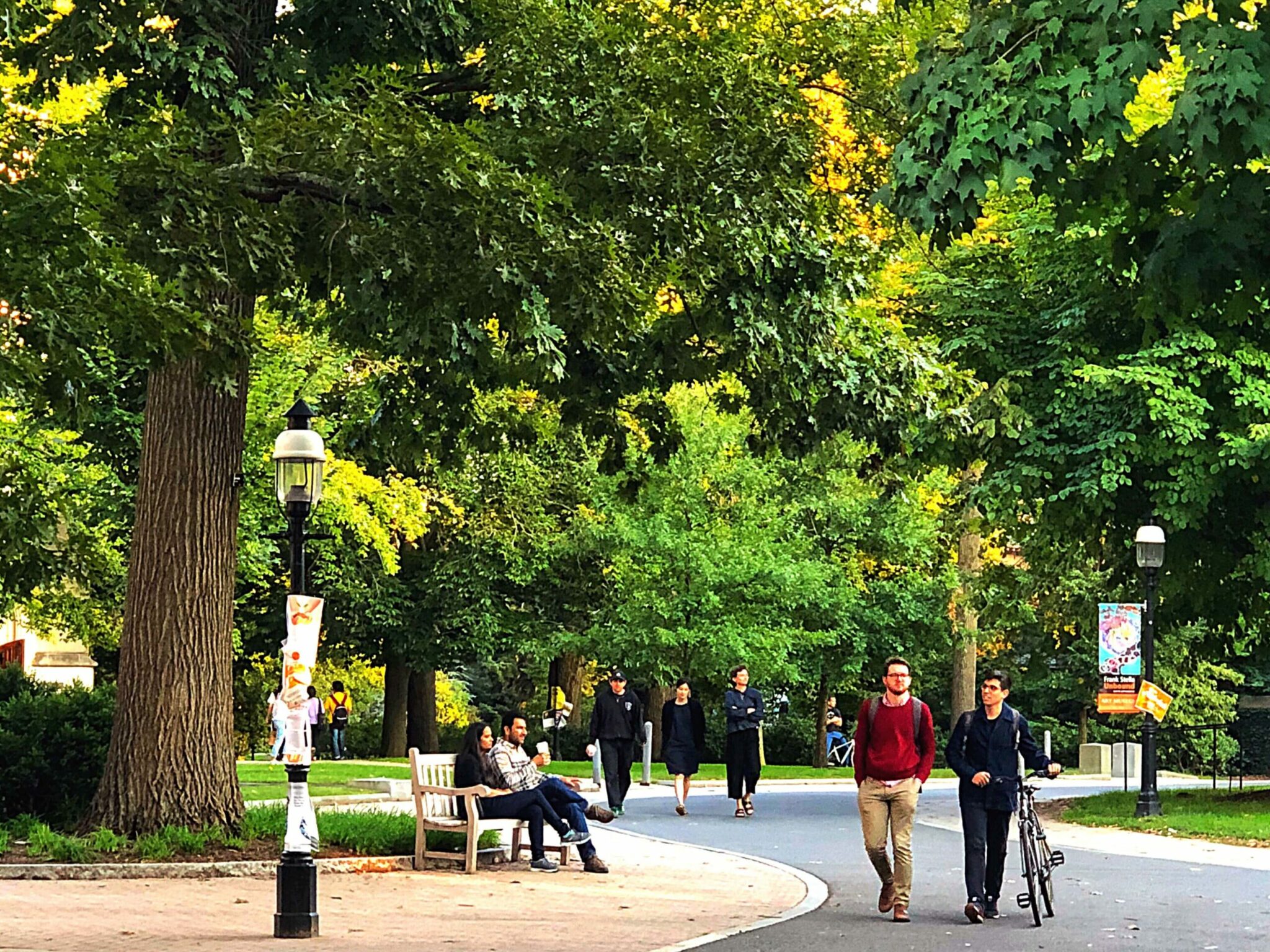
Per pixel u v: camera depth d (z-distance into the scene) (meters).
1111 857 19.73
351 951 11.59
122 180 13.16
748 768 25.83
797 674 41.44
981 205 10.94
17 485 17.09
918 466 26.78
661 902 15.10
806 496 45.12
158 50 15.83
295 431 13.77
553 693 53.09
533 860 17.58
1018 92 10.66
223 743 18.03
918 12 18.70
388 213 14.82
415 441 22.58
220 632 18.09
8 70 16.06
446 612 46.00
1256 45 9.81
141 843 16.80
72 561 20.06
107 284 11.29
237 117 15.76
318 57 17.11
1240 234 10.63
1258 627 30.11
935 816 26.67
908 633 46.75
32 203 10.76
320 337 31.47
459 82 17.91
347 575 42.84
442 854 17.55
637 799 30.50
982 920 14.08
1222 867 18.48
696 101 17.00
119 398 24.48
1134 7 10.20
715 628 39.72
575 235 14.66
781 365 19.67
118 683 18.00
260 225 14.02
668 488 40.50
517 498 45.03
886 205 11.39
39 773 19.27
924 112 11.19
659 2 19.12
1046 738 43.38
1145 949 12.45
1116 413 25.52
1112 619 25.69
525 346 16.28
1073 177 11.11
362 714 63.53
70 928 12.39
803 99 18.03
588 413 21.64
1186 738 51.44
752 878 17.34
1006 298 27.27
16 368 11.20
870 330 20.83
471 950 11.73
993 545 44.66
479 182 14.02
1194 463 25.09
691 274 17.25
